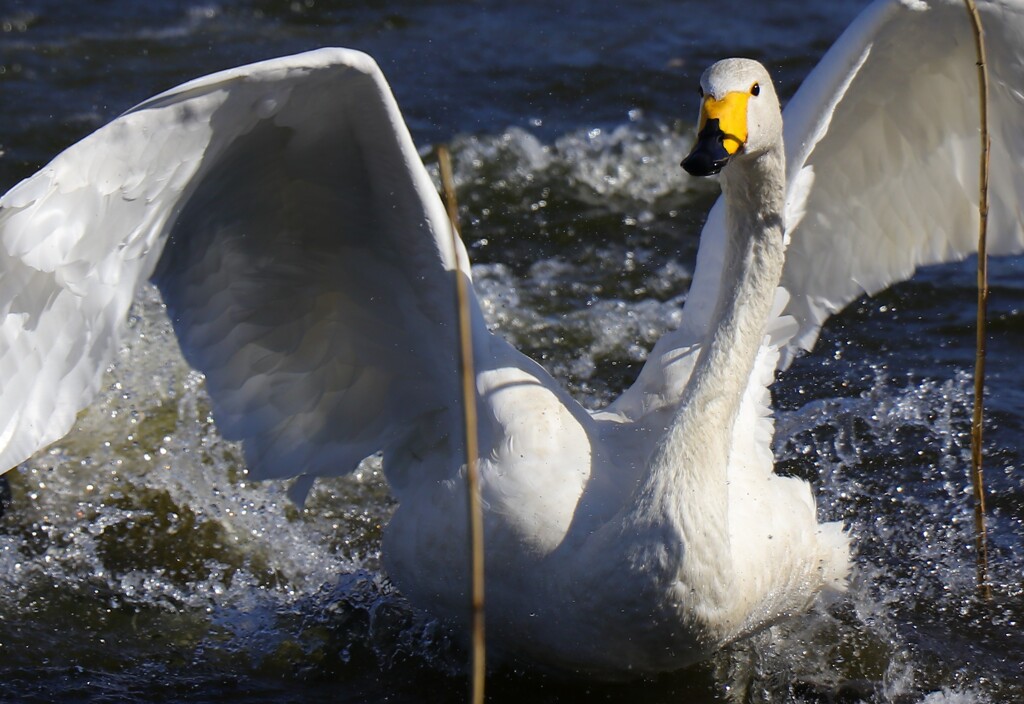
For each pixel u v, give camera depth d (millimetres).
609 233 17047
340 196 9016
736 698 9578
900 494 12227
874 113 10508
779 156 8492
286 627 10680
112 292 8438
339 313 9797
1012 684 9844
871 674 9914
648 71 20688
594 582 8523
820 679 9844
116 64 20344
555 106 19734
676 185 18141
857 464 12648
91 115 18734
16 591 10992
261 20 22328
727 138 7988
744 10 22938
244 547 11727
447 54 21219
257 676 10023
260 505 12266
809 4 23172
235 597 11086
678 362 9906
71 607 10844
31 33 21203
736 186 8695
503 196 17688
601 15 22781
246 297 9617
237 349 9836
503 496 8859
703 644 8773
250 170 8805
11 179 17062
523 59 21094
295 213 9227
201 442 12992
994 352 14320
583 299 15656
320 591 11172
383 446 10109
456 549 9078
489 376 9344
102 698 9609
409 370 9766
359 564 11539
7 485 12289
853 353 14391
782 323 11328
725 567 8539
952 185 10945
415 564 9391
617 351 14773
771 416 12492
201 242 9141
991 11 9430
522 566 8758
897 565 11227
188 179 8312
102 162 7812
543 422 9125
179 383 13672
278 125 8453
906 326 14859
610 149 18734
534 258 16484
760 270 8844
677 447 8547
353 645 10383
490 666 9758
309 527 12039
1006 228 10945
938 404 13398
